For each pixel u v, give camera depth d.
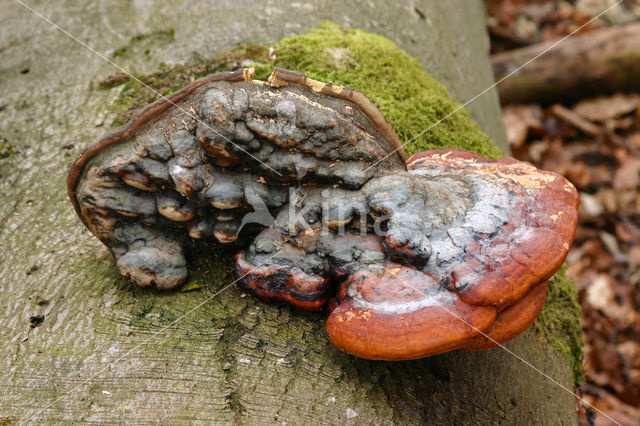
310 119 0.62
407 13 0.95
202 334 0.65
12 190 0.75
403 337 0.61
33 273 0.69
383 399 0.65
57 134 0.79
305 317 0.67
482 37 1.24
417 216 0.63
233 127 0.62
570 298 0.83
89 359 0.64
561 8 1.86
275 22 0.85
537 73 1.55
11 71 0.86
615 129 1.48
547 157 1.47
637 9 1.90
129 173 0.63
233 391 0.63
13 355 0.64
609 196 1.35
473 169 0.69
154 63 0.83
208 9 0.87
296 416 0.63
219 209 0.65
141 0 0.90
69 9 0.91
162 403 0.62
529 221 0.64
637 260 1.21
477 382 0.70
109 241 0.67
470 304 0.61
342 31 0.86
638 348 1.10
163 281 0.66
